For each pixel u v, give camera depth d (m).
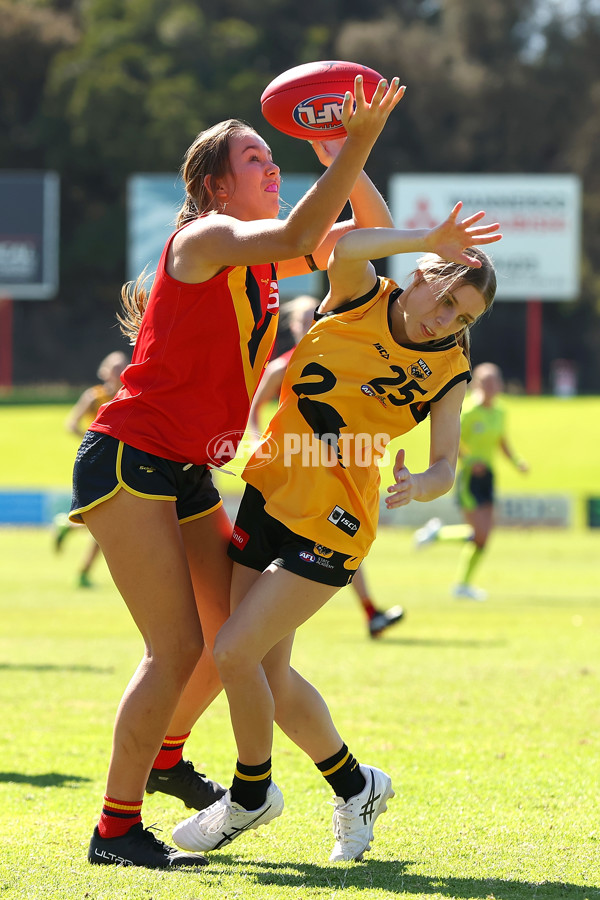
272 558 13.18
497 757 17.92
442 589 47.00
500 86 199.00
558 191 136.75
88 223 184.38
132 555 12.70
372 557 62.19
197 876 12.19
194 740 19.41
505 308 188.38
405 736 19.48
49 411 122.56
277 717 13.25
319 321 13.29
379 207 14.19
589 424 112.94
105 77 182.50
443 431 13.23
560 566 56.91
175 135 180.00
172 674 12.82
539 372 189.25
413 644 31.38
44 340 181.00
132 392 12.95
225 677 12.48
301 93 13.55
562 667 27.06
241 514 13.43
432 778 16.61
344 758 13.27
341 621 37.62
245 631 12.40
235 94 186.00
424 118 199.12
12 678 25.12
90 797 15.60
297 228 11.66
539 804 15.21
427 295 12.47
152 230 137.00
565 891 11.69
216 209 13.59
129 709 12.73
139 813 12.93
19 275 141.12
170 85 183.38
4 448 104.50
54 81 187.50
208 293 12.49
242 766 12.90
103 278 185.88
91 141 182.62
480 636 33.12
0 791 15.89
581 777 16.66
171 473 12.91
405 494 12.52
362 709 21.83
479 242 11.73
